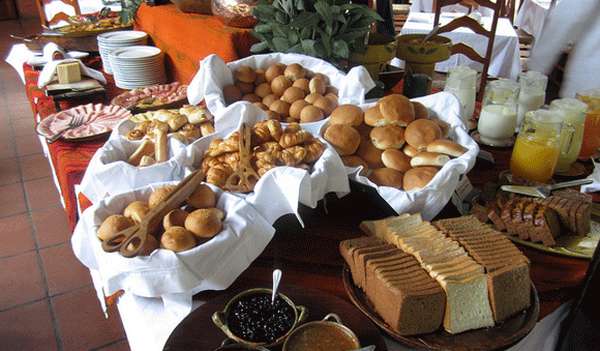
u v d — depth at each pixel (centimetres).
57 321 171
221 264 74
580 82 147
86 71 180
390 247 76
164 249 71
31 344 162
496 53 272
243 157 90
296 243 91
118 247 71
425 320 66
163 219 77
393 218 84
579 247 87
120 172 92
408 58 154
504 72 275
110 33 206
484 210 94
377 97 141
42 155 290
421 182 91
